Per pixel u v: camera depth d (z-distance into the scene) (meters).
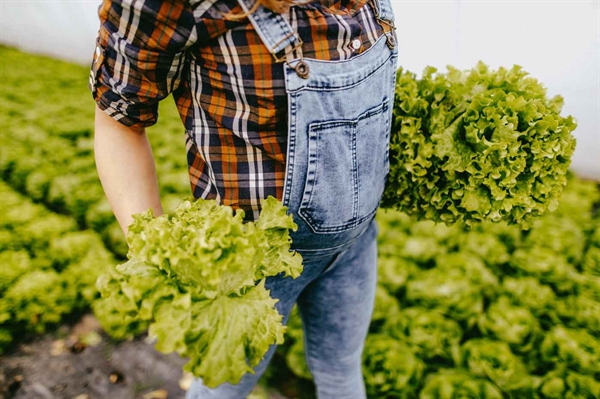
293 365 2.13
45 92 4.95
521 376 2.04
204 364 0.76
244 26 0.76
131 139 0.94
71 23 5.55
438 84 1.28
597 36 2.65
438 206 1.28
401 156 1.24
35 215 2.99
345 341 1.43
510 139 1.14
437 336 2.18
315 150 0.86
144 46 0.76
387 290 2.45
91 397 2.11
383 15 0.96
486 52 3.02
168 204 3.06
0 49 6.18
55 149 3.72
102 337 2.38
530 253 2.54
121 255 2.81
